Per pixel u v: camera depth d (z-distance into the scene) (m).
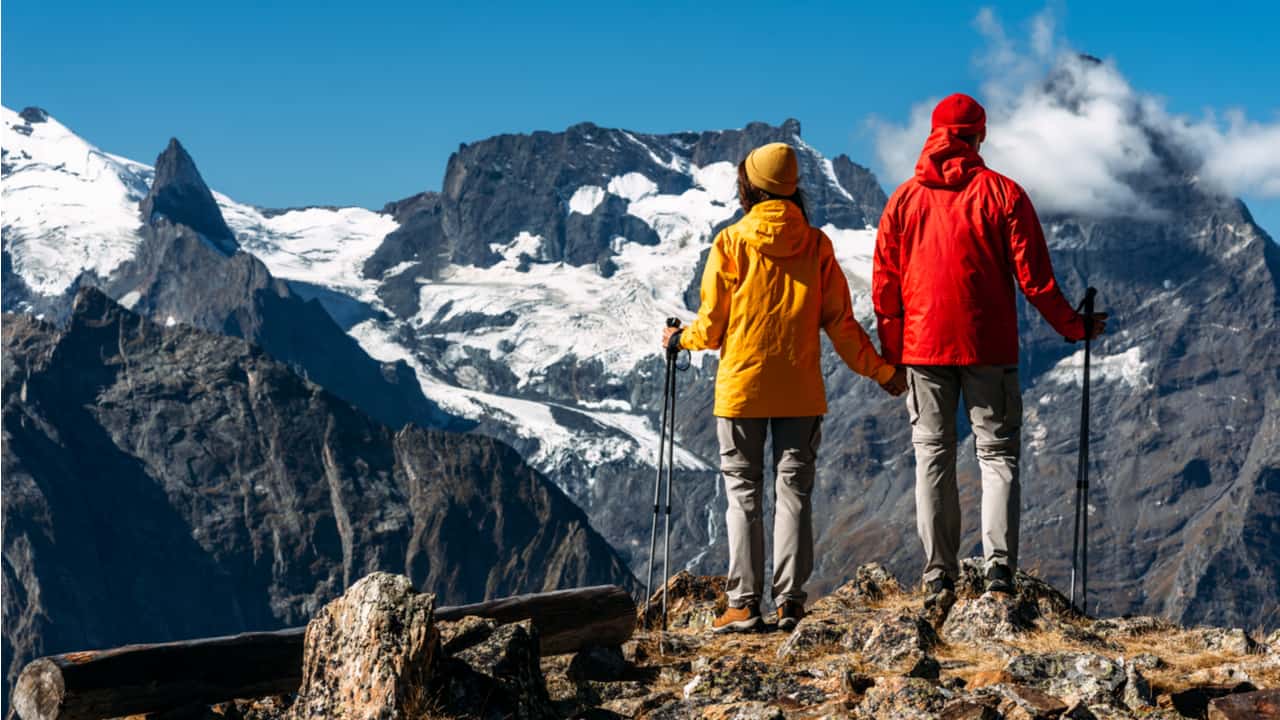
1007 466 10.35
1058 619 9.85
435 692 7.21
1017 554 10.37
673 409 11.30
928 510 10.59
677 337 11.02
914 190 10.48
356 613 7.30
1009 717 7.15
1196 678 8.30
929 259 10.31
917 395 10.57
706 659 8.92
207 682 7.60
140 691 7.40
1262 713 7.08
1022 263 10.20
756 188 10.20
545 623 9.02
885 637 8.74
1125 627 10.02
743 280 10.10
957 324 10.20
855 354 10.38
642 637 9.88
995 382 10.31
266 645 7.82
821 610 11.04
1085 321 10.70
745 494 10.36
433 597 7.25
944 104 10.45
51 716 7.19
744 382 10.10
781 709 7.31
